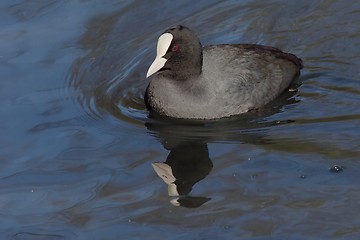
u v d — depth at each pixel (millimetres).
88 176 13203
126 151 13836
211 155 13555
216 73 14828
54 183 13094
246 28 17281
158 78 14891
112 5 18234
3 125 14617
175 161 13461
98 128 14500
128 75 16078
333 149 13375
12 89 15633
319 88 15289
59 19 17766
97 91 15602
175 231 11633
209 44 16828
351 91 15086
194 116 14703
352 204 11938
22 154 13867
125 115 14922
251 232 11492
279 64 15344
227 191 12516
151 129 14469
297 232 11406
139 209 12250
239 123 14523
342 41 16547
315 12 17547
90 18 17781
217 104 14664
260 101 14914
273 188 12484
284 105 14922
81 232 11820
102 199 12578
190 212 12062
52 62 16406
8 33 17281
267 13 17719
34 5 18234
